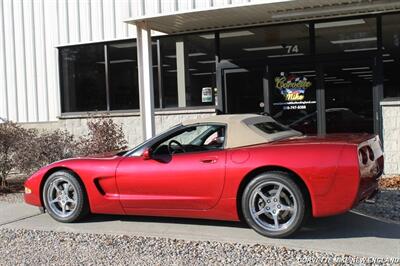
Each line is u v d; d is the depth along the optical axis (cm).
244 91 1202
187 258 563
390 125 1064
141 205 699
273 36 1170
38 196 764
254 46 1189
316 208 599
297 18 1096
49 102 1404
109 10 1319
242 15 1040
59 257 585
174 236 651
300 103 1151
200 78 1240
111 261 563
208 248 597
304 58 1141
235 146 661
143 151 708
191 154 675
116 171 708
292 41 1154
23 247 634
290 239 615
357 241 600
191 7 1217
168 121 1256
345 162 590
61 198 748
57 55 1379
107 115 1187
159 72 1275
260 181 620
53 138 1070
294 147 617
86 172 725
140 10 1276
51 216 755
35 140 1072
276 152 620
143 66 1062
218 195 648
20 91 1433
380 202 794
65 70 1377
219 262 546
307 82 1145
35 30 1408
